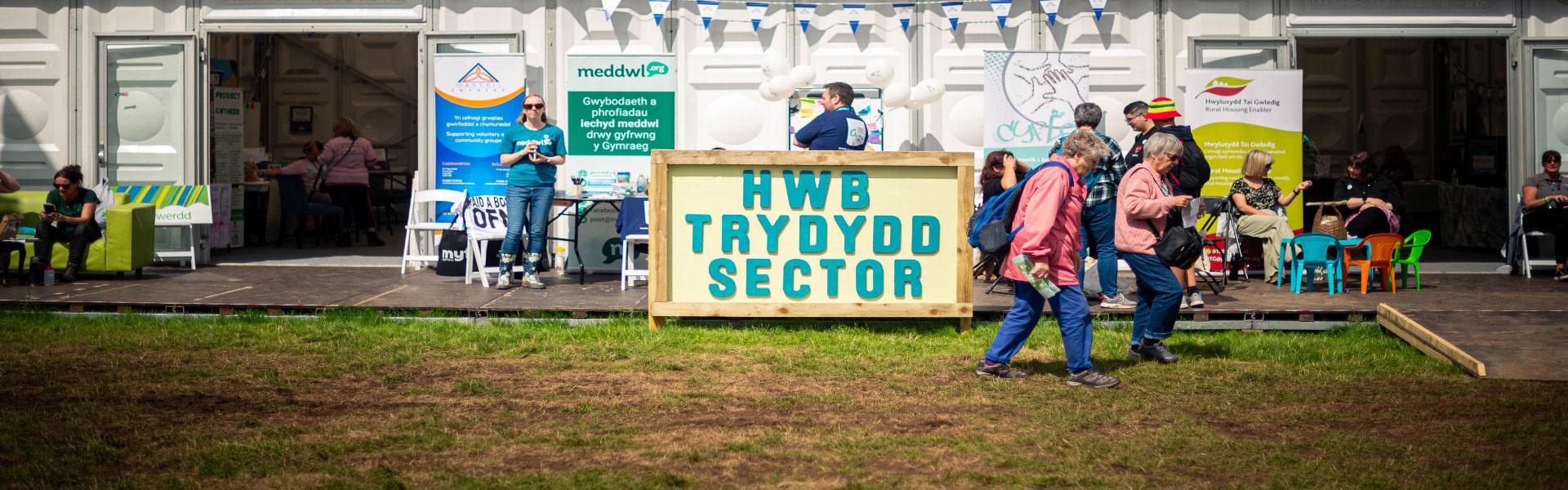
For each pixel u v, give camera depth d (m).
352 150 13.73
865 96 10.60
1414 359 6.91
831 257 7.49
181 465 4.68
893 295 7.51
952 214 7.48
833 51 10.69
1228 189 10.55
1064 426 5.36
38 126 11.08
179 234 11.27
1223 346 7.21
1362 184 10.87
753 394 5.99
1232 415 5.62
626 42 10.70
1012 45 10.71
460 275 10.10
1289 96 10.51
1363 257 9.84
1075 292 6.19
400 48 18.33
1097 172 8.04
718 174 7.48
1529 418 5.53
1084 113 8.03
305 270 10.80
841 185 7.47
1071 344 6.18
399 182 17.58
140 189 10.95
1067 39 10.77
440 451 4.91
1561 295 9.10
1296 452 4.96
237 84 14.35
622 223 9.27
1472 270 11.15
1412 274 10.62
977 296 8.91
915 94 10.33
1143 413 5.61
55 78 11.05
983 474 4.62
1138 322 6.86
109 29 11.04
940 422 5.43
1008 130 10.38
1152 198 6.68
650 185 7.51
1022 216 6.13
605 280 9.98
